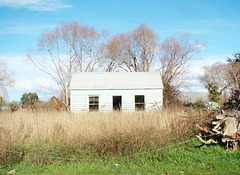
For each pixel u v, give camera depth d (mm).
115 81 23672
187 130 10055
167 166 7539
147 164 7719
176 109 13289
